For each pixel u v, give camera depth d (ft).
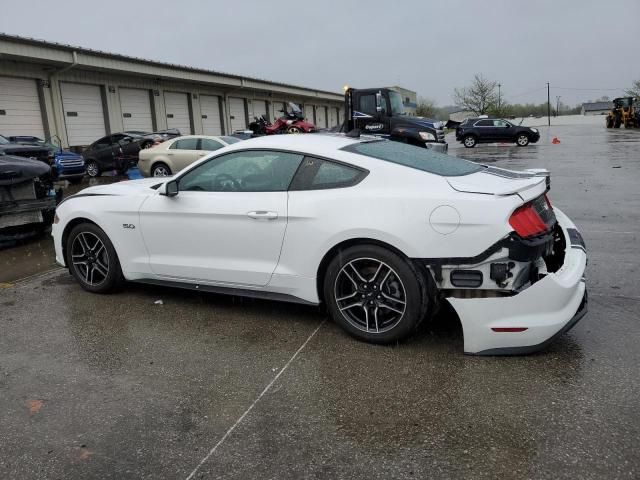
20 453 8.35
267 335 12.58
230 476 7.66
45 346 12.26
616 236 21.36
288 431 8.71
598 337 11.79
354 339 12.15
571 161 56.29
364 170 11.75
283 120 57.62
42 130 69.00
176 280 14.28
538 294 10.28
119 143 61.87
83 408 9.59
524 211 10.57
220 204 13.12
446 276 10.75
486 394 9.60
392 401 9.50
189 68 92.12
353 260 11.59
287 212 12.18
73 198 15.93
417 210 10.86
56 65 68.33
